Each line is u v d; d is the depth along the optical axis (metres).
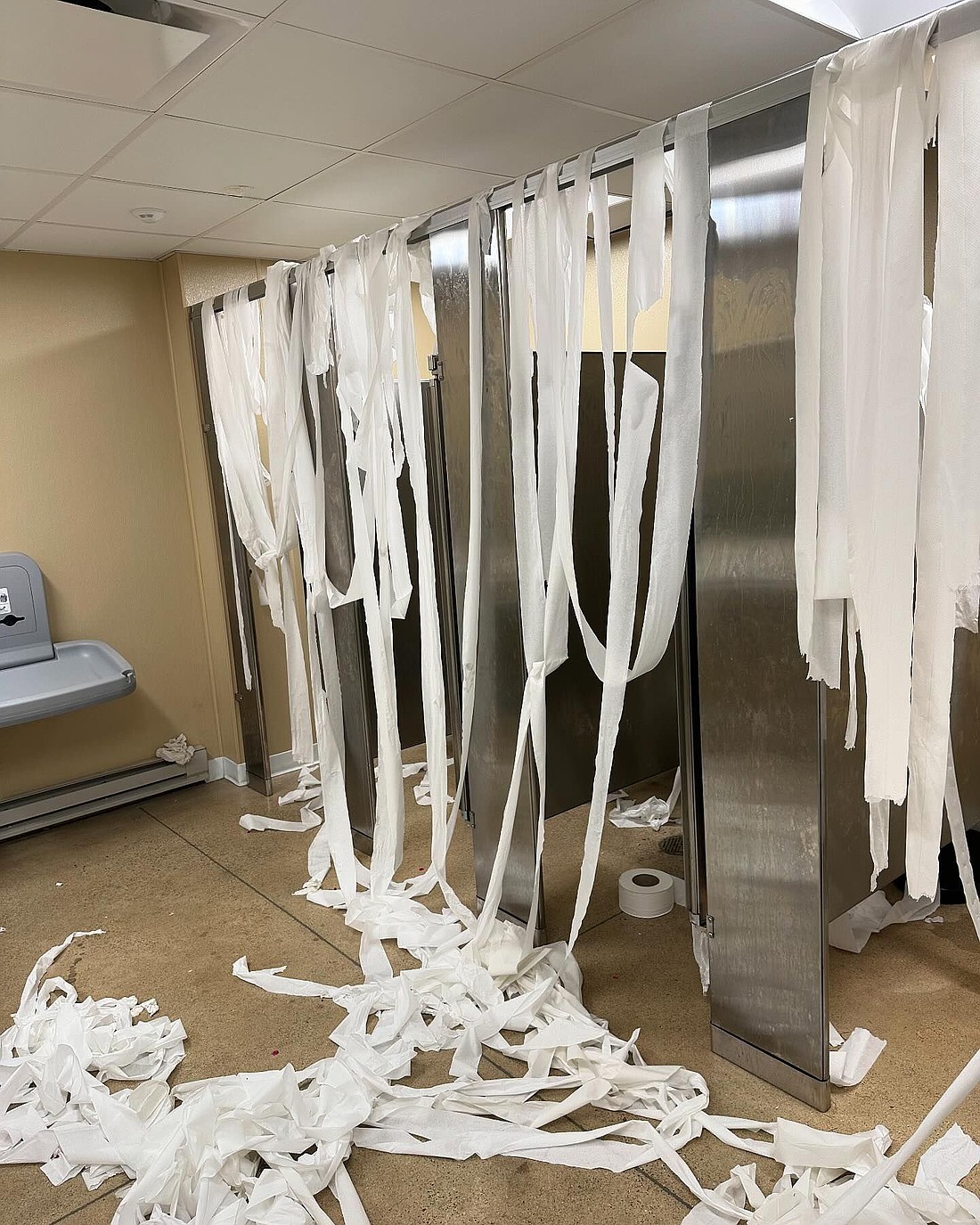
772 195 1.76
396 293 2.67
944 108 1.47
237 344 3.55
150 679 4.11
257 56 2.12
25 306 3.65
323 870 3.30
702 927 2.44
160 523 4.08
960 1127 1.94
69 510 3.83
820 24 2.22
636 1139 2.00
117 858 3.55
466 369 2.60
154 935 2.98
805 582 1.75
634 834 3.43
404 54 2.18
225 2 1.86
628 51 2.28
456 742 3.74
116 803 3.99
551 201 2.14
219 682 4.25
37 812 3.77
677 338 1.89
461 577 2.79
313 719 4.31
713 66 2.43
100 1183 2.00
